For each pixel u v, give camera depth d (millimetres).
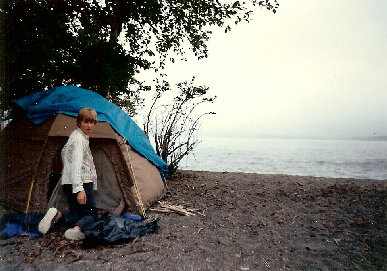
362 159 32031
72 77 6703
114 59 6891
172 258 3041
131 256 3037
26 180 4148
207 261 3027
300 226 4230
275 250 3393
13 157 4258
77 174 3350
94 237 3240
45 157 4070
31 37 4980
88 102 4527
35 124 4211
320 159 31250
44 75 5895
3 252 2998
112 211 4406
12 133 4367
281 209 5074
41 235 3516
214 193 6203
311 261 3119
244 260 3096
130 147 5004
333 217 4641
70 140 3492
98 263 2863
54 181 4426
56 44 5656
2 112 4965
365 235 3875
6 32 4812
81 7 6094
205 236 3740
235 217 4586
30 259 2879
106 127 4414
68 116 4133
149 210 4812
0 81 4977
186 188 6609
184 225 4137
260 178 8289
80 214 3695
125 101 8852
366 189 6773
